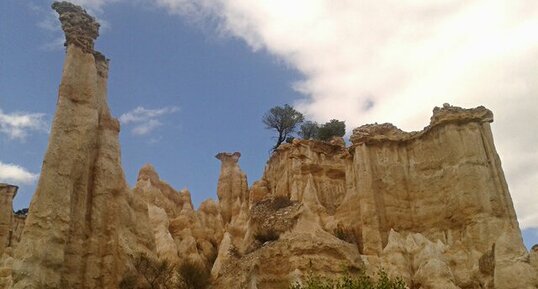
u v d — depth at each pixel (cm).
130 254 4022
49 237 3559
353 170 5253
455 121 4909
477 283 4066
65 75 4147
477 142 4744
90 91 4228
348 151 5372
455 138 4825
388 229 4762
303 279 3628
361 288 3042
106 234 3922
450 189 4697
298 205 4669
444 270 3975
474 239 4344
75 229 3784
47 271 3475
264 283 3800
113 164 4200
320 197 5756
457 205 4578
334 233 4866
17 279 3341
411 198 4916
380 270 3300
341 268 3766
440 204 4728
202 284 4272
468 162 4656
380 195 4925
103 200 4003
